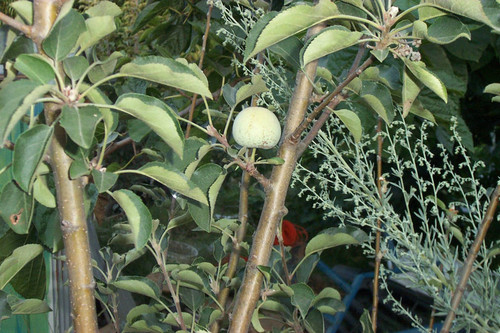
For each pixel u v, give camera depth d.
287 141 0.74
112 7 0.68
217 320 0.93
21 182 0.58
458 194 2.38
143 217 0.68
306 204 3.60
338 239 0.86
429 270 0.90
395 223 0.92
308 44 0.69
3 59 0.65
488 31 1.41
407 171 2.12
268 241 0.75
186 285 0.93
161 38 1.62
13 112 0.57
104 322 1.92
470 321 0.81
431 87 0.70
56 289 1.43
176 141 0.65
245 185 0.96
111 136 0.81
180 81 0.65
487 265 0.86
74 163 0.62
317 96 0.77
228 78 1.47
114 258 0.97
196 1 1.51
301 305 0.83
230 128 1.23
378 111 0.78
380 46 0.70
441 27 0.69
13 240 0.87
